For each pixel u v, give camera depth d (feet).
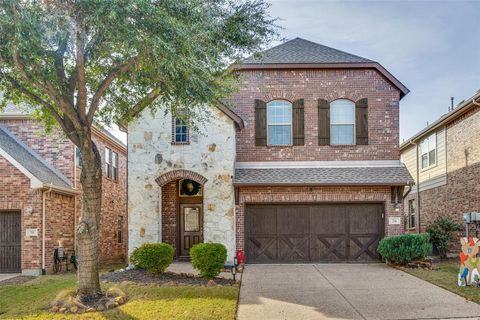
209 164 56.49
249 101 60.85
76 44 33.53
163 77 35.40
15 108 65.82
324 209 58.80
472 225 64.90
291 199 57.98
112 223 81.15
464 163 67.82
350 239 58.34
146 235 55.93
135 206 56.34
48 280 48.85
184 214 62.54
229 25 39.19
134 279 43.14
